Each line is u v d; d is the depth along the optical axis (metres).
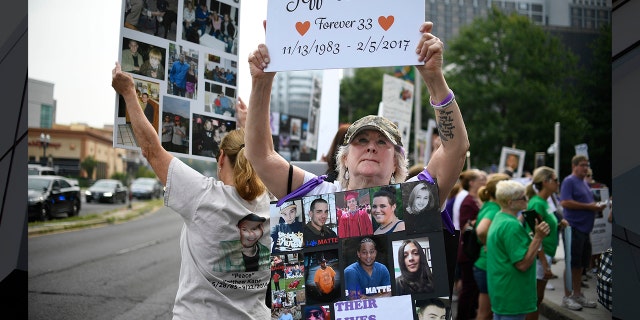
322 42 2.39
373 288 2.28
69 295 9.08
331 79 6.46
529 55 43.66
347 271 2.30
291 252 2.34
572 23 43.28
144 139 2.91
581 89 41.97
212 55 3.54
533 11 47.03
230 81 3.64
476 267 6.98
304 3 2.41
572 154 40.09
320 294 2.30
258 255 2.97
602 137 39.25
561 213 8.99
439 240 2.29
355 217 2.33
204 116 3.48
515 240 5.35
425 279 2.27
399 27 2.34
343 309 2.28
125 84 2.95
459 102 44.78
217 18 3.57
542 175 7.41
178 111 3.33
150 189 36.91
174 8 3.31
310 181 2.52
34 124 24.62
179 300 2.91
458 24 55.62
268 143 2.57
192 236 2.90
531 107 42.28
